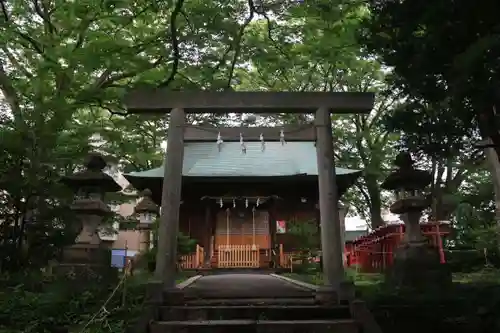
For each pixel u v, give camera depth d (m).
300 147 21.88
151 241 16.75
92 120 17.03
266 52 12.77
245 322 6.28
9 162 9.97
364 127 24.20
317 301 7.27
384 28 6.35
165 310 6.70
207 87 12.59
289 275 15.87
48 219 9.66
